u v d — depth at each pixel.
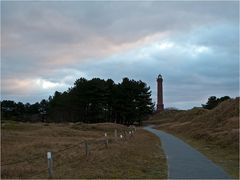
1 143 36.03
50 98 154.50
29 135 48.97
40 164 21.92
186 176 19.41
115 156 24.94
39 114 162.50
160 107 159.12
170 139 52.22
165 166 23.33
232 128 48.41
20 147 31.84
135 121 127.06
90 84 112.19
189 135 58.44
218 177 19.11
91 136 53.03
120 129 74.50
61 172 19.11
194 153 32.06
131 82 120.62
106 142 31.09
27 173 19.27
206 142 43.06
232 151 32.31
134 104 118.69
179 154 31.09
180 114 126.12
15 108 162.25
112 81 119.75
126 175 19.14
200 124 66.94
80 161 22.66
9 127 58.28
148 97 124.50
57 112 124.44
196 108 112.19
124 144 35.53
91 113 113.50
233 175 19.86
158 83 160.25
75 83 119.44
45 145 33.28
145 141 45.91
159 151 33.78
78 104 113.50
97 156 24.50
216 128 53.88
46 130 57.28
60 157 24.44
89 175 18.45
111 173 19.47
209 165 23.94
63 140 41.75
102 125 75.88
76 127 71.81
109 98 115.94
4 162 23.31
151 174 20.02
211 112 71.75
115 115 118.81
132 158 25.73
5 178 17.95
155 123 135.12
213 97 150.88
